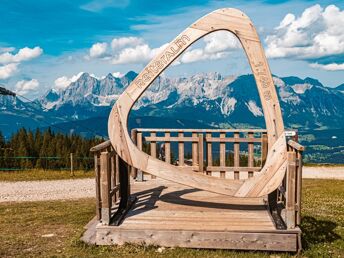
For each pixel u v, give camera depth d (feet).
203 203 22.36
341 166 78.18
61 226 22.91
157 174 19.54
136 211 20.81
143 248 17.72
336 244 19.16
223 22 18.67
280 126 18.63
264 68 18.58
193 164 26.96
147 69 19.16
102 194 18.48
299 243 17.54
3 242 19.67
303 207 29.30
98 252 17.54
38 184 48.37
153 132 27.76
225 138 26.55
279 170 18.81
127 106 19.44
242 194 19.19
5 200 36.04
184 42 18.86
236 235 17.57
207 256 16.99
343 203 31.42
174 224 18.58
